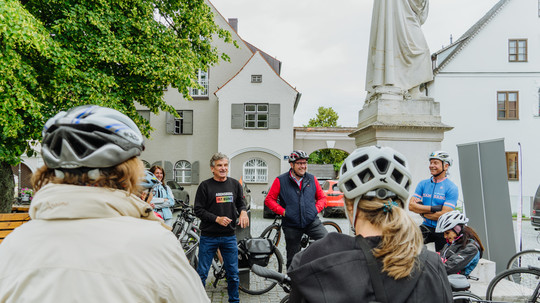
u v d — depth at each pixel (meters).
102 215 1.03
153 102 10.13
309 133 23.42
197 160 23.12
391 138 5.92
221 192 4.53
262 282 6.09
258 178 22.17
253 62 22.17
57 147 1.06
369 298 1.07
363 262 1.12
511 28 22.45
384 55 6.38
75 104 7.02
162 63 8.41
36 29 5.82
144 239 1.02
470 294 3.36
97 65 8.12
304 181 4.91
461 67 22.59
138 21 8.55
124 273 0.96
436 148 5.96
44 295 0.93
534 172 22.11
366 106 6.76
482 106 22.48
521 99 22.33
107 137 1.04
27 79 6.05
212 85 23.31
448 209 4.43
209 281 6.02
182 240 5.97
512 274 4.23
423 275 1.13
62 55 6.70
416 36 6.39
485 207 5.87
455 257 3.53
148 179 2.75
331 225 8.05
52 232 1.00
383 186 1.29
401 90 6.31
